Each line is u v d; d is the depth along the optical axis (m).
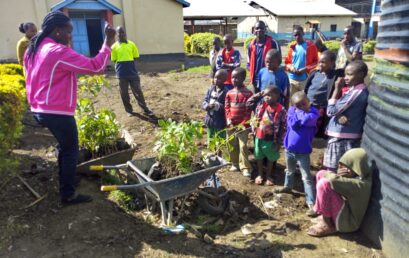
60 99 3.74
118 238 3.67
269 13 41.81
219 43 8.24
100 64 3.79
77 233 3.70
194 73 15.72
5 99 4.47
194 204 4.39
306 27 37.50
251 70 6.33
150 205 4.24
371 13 47.50
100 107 9.12
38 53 3.71
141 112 8.59
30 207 4.11
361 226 3.89
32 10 18.73
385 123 3.42
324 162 4.33
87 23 20.03
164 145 4.04
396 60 3.20
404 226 3.22
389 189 3.39
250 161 5.66
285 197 4.62
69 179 4.05
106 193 4.54
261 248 3.63
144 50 21.94
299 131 4.27
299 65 6.77
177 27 22.41
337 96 4.58
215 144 4.46
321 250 3.60
